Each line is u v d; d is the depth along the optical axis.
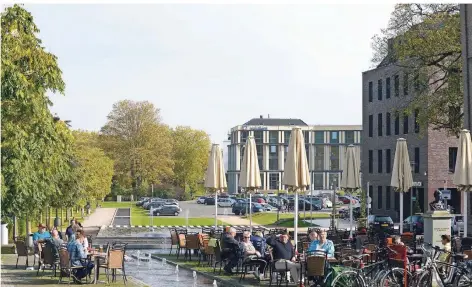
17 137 21.83
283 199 90.62
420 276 18.77
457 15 44.22
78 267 21.80
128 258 31.75
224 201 101.69
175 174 134.38
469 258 21.06
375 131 72.69
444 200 54.50
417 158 63.34
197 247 29.81
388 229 35.12
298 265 20.53
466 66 41.16
